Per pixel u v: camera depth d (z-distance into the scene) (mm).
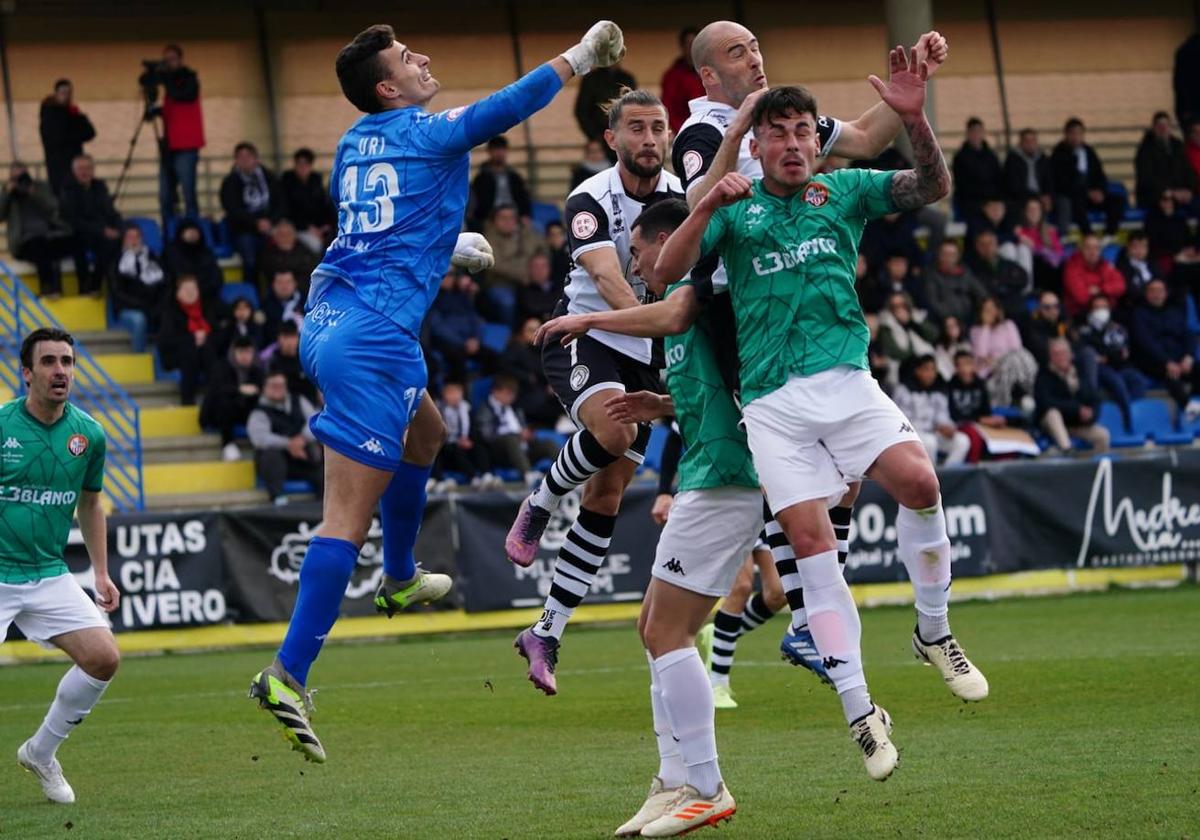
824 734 17109
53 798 14680
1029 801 12531
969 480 35219
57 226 38344
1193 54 48188
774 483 11297
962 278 40250
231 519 31625
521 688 22766
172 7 44875
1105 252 45500
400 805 13734
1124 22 51438
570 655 27531
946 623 12023
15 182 38156
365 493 11336
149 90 40156
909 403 37062
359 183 11578
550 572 33531
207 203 43750
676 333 11680
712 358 11852
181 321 37562
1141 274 42719
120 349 38594
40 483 15305
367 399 11289
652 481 36188
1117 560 36031
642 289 14648
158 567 31078
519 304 38406
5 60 43562
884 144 13938
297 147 45656
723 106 13438
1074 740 15594
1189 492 36625
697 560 11766
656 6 48438
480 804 13633
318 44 46094
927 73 11234
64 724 14703
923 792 13203
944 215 43781
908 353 37906
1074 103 50938
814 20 49562
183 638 31172
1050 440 38500
